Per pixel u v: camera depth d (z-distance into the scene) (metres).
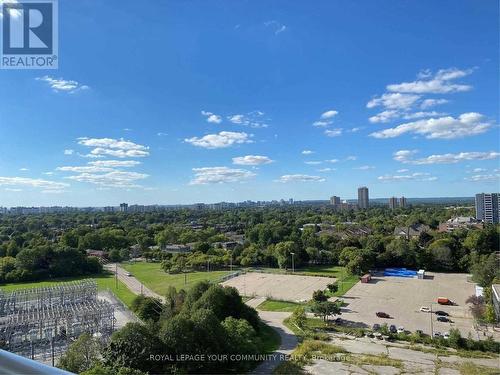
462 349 43.59
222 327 38.41
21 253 95.19
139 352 32.59
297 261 102.50
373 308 62.25
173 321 36.06
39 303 61.78
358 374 35.81
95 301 61.97
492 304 55.25
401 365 38.00
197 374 34.53
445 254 96.19
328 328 51.84
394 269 98.94
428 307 62.56
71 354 33.34
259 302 67.44
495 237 100.12
